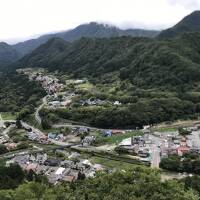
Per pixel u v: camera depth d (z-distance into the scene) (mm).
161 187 56938
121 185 56781
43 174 164250
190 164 170375
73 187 66000
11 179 136000
